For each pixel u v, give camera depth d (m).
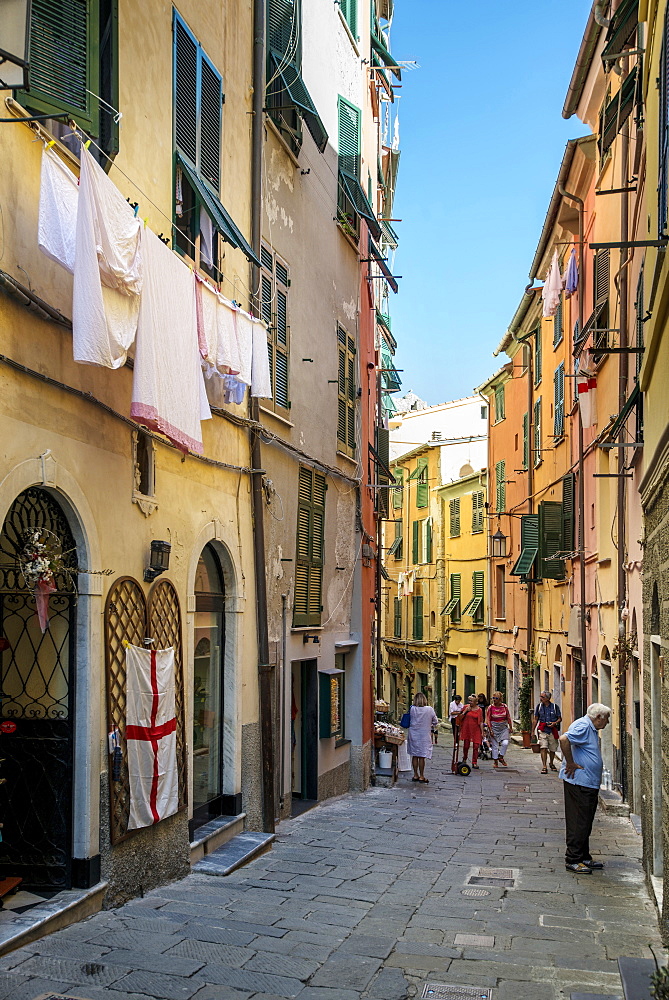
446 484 42.00
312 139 15.87
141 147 8.79
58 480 6.98
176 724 9.16
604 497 18.61
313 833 12.44
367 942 7.31
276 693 13.23
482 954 7.11
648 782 9.53
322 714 15.70
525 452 30.69
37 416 6.72
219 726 11.22
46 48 6.93
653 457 8.69
